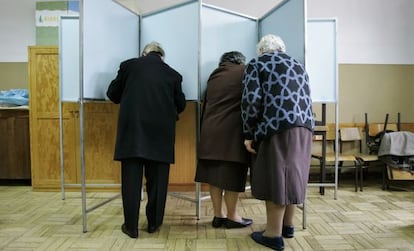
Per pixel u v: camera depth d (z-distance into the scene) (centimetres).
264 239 202
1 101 357
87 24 225
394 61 407
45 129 334
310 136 197
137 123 213
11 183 377
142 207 285
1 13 405
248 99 189
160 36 279
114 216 260
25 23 406
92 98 234
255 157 198
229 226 233
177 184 329
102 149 330
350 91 407
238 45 281
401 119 409
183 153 327
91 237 217
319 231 228
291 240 212
